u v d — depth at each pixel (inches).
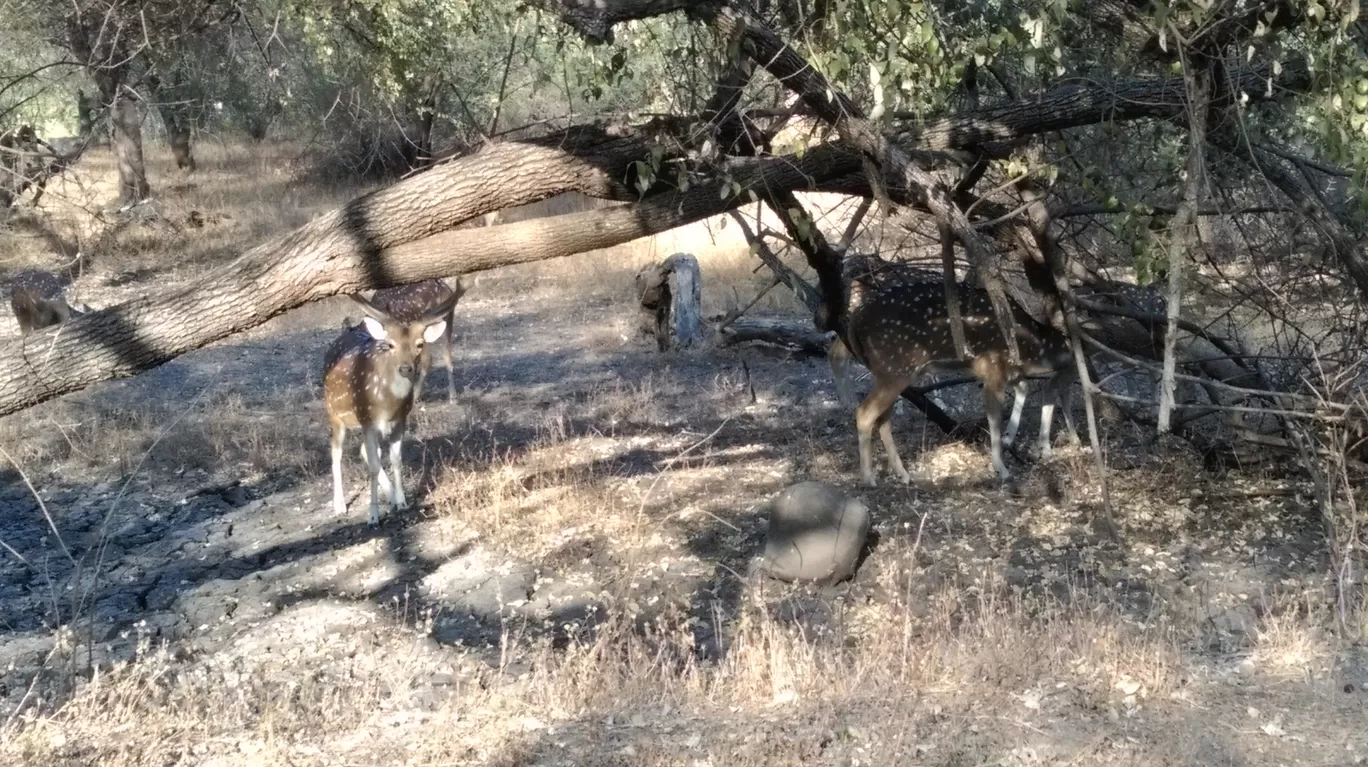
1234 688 201.2
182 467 408.2
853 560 284.7
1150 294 342.6
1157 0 205.2
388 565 318.0
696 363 518.9
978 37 221.0
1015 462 361.7
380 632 277.3
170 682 244.7
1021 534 307.4
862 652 226.5
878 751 181.5
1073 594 243.9
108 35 384.8
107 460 412.2
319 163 944.9
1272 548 288.8
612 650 244.1
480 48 427.2
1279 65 212.2
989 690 203.9
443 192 243.9
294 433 437.1
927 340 338.3
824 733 187.5
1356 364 268.1
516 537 325.1
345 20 351.3
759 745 183.8
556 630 274.2
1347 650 216.1
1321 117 207.5
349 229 241.6
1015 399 364.2
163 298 242.4
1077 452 363.3
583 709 209.0
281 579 314.5
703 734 191.3
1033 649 219.9
